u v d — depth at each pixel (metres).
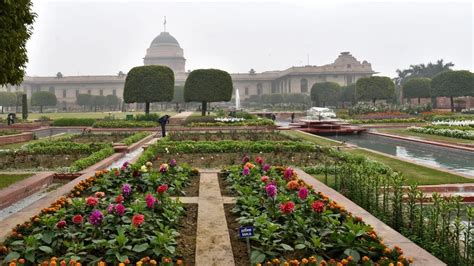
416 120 27.86
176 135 18.08
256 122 24.62
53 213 4.59
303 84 71.25
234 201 5.90
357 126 25.73
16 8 7.01
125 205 4.95
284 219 4.46
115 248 3.55
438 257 4.16
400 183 5.46
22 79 7.76
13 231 4.15
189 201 5.93
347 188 6.95
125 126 24.14
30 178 8.16
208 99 28.78
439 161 12.60
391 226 5.17
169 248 3.63
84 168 9.55
